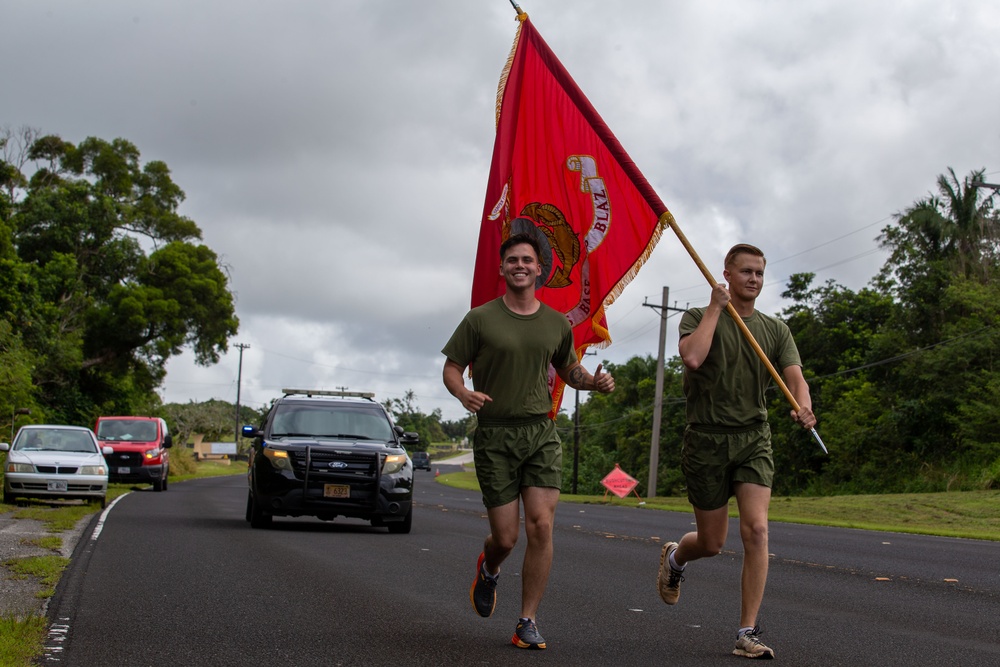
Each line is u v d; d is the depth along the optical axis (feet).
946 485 113.50
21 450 59.88
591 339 21.52
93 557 31.27
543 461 18.40
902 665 17.80
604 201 21.61
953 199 141.90
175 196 177.68
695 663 17.40
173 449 168.25
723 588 28.45
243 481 146.51
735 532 51.60
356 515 45.57
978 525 68.18
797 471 156.35
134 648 17.84
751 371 18.71
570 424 296.92
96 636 18.84
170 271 163.22
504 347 18.22
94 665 16.44
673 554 20.47
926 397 128.88
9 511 50.80
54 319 137.49
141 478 87.81
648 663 17.31
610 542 45.06
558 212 21.72
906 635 21.01
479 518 62.59
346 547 37.78
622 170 21.57
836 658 18.30
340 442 46.83
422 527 52.19
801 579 31.09
